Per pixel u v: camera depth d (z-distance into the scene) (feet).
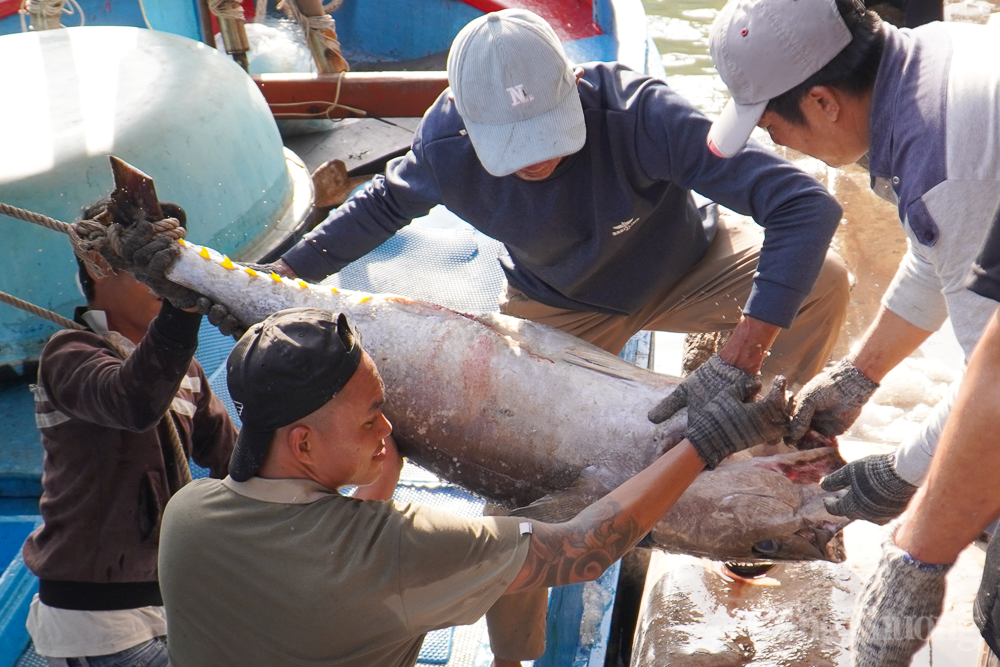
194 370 8.71
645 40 20.58
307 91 19.74
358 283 14.66
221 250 14.71
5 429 12.51
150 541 7.87
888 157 6.39
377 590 5.57
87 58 15.88
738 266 9.45
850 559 9.47
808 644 8.62
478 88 7.72
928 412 11.45
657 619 9.32
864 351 7.86
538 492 8.28
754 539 7.61
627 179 8.33
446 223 16.67
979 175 5.79
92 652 7.71
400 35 26.21
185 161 14.08
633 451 7.82
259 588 5.66
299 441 5.69
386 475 8.19
